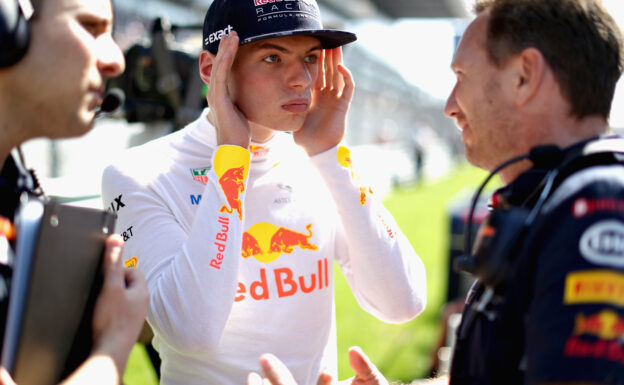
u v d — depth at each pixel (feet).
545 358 2.89
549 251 3.05
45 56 3.19
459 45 3.94
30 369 3.09
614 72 3.55
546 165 3.41
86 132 3.50
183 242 4.96
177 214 5.14
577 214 3.01
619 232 2.89
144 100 9.68
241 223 4.77
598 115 3.57
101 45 3.53
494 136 3.79
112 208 5.20
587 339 2.80
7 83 3.17
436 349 11.24
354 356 4.56
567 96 3.49
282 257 5.23
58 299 3.20
